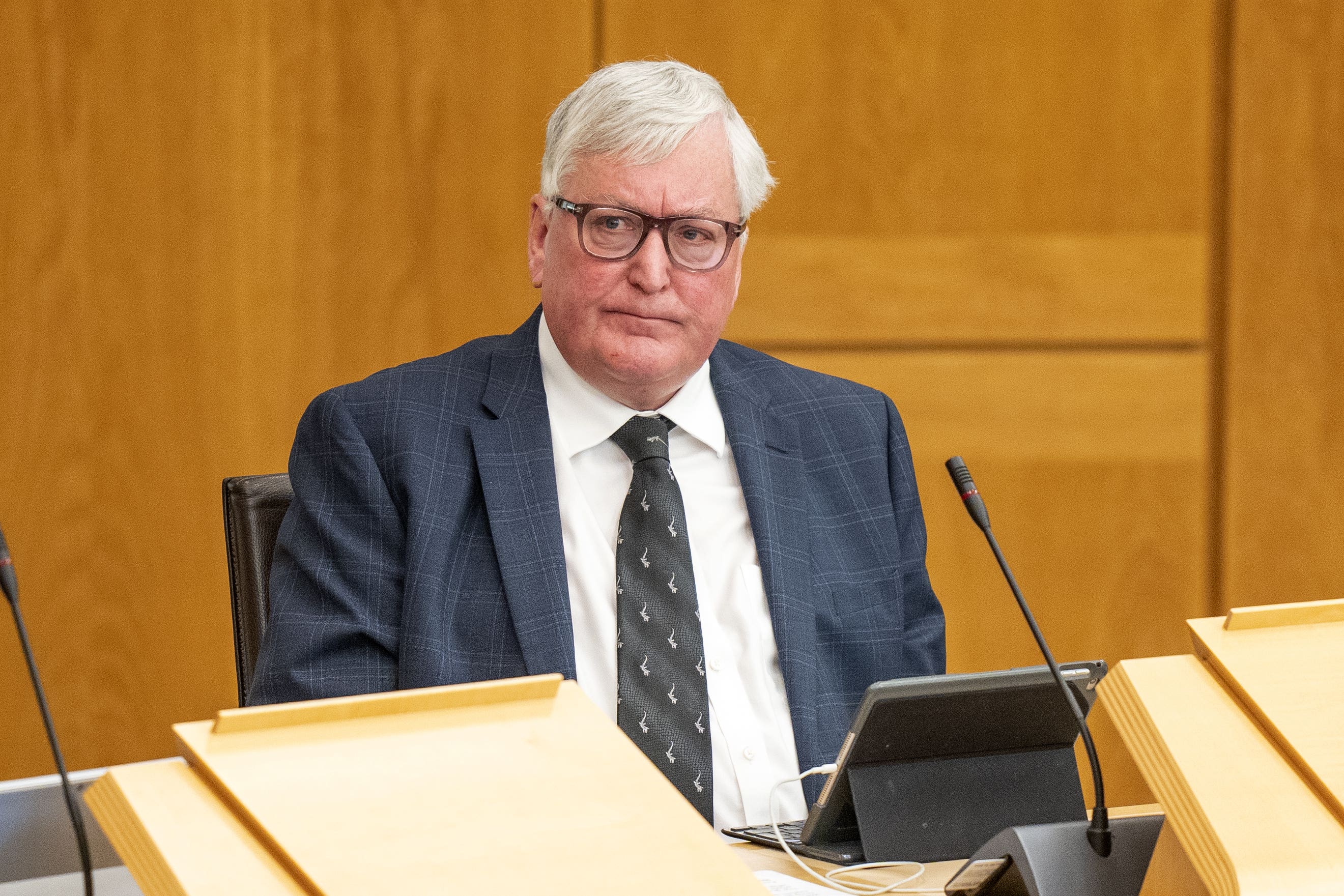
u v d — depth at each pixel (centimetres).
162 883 310
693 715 602
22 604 1245
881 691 452
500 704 376
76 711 1254
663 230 622
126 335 1250
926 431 1300
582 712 378
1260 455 1298
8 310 1237
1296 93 1277
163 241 1248
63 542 1250
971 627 1306
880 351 1297
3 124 1227
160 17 1234
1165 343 1299
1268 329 1294
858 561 681
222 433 1262
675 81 631
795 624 639
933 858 479
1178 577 1309
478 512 635
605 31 1259
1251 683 388
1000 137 1277
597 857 328
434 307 1273
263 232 1255
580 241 625
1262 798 355
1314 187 1284
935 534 1304
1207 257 1291
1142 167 1282
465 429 648
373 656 603
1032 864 385
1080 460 1304
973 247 1284
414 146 1262
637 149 617
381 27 1252
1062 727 494
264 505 664
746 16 1262
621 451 653
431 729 362
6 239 1233
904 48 1269
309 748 348
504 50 1257
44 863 407
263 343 1261
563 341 644
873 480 702
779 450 685
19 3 1220
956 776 489
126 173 1241
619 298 623
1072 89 1276
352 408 645
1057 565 1309
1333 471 1298
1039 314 1292
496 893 313
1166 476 1307
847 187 1278
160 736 1263
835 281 1284
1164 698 387
